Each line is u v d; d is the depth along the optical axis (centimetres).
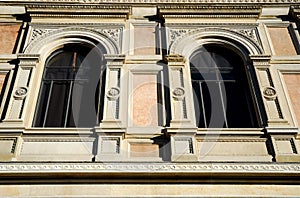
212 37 1084
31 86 955
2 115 902
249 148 845
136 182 755
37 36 1068
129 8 1136
